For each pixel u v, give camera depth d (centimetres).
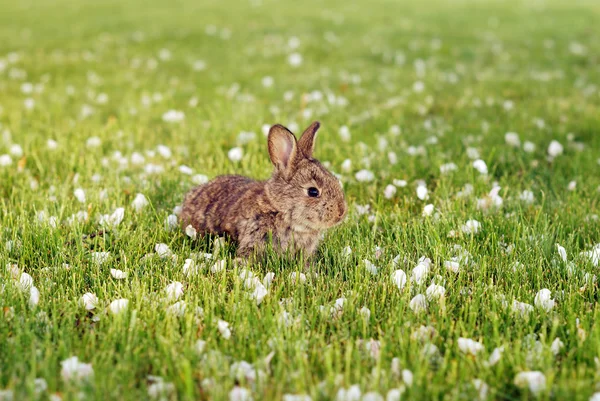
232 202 133
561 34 372
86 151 166
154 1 562
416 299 118
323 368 109
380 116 190
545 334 113
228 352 111
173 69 276
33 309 115
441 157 160
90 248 131
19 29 395
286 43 340
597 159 160
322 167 131
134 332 113
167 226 136
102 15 467
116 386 107
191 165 160
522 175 157
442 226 135
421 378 107
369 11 498
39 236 130
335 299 120
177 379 107
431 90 232
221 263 125
